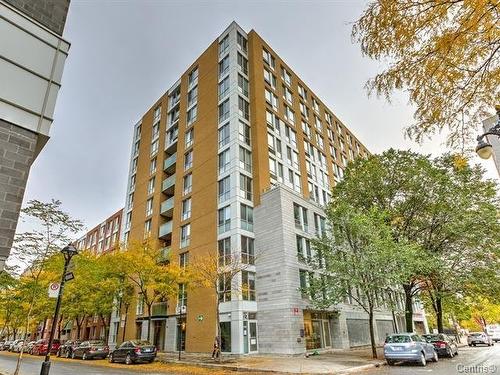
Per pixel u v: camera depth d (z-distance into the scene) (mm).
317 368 15062
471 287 22047
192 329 26359
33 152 6387
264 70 34812
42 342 35094
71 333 54406
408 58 4129
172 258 28969
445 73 4105
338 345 27000
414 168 22969
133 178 45281
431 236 23250
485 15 3600
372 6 3998
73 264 12320
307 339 24156
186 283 26156
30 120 6504
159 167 38844
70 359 27641
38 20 7309
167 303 30031
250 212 27672
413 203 23078
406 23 3893
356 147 52656
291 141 35000
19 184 5996
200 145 32625
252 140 30156
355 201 25000
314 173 37750
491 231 20656
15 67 6613
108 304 31000
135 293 32656
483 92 4133
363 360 17984
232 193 27094
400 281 19203
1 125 6121
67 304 31297
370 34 4078
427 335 21859
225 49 34156
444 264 21031
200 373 15500
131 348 20969
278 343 22703
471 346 35219
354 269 19328
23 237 12680
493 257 20797
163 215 36281
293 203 27641
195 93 36594
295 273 24719
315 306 22391
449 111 4379
